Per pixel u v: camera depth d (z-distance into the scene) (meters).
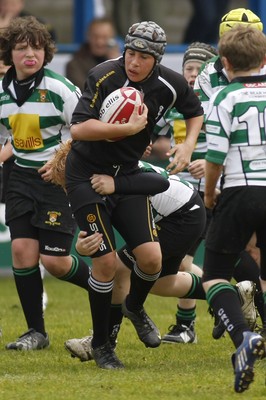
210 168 20.16
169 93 21.53
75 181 21.25
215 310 19.95
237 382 18.45
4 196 27.88
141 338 23.19
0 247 40.91
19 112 24.62
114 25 46.25
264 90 20.30
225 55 20.45
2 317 31.36
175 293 24.72
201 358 23.34
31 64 24.23
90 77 21.16
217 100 20.23
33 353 24.14
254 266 25.25
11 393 19.23
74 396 18.84
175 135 26.84
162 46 20.97
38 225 24.80
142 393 19.02
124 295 23.11
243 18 26.38
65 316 31.67
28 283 25.08
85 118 20.86
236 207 20.11
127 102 20.61
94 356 21.91
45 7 48.69
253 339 18.39
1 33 24.45
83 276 25.45
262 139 20.11
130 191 21.20
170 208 23.20
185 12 49.72
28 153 24.81
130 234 21.34
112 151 21.08
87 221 21.06
